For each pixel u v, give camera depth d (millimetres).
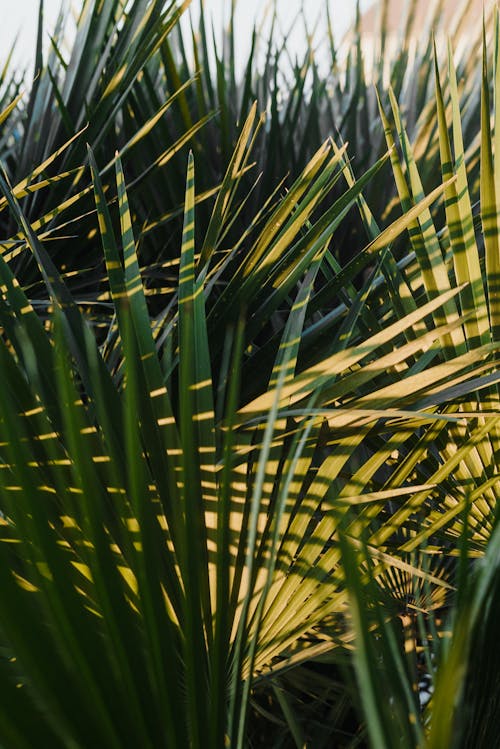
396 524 772
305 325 1116
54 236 1244
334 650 861
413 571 746
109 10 1302
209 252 918
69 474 643
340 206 825
